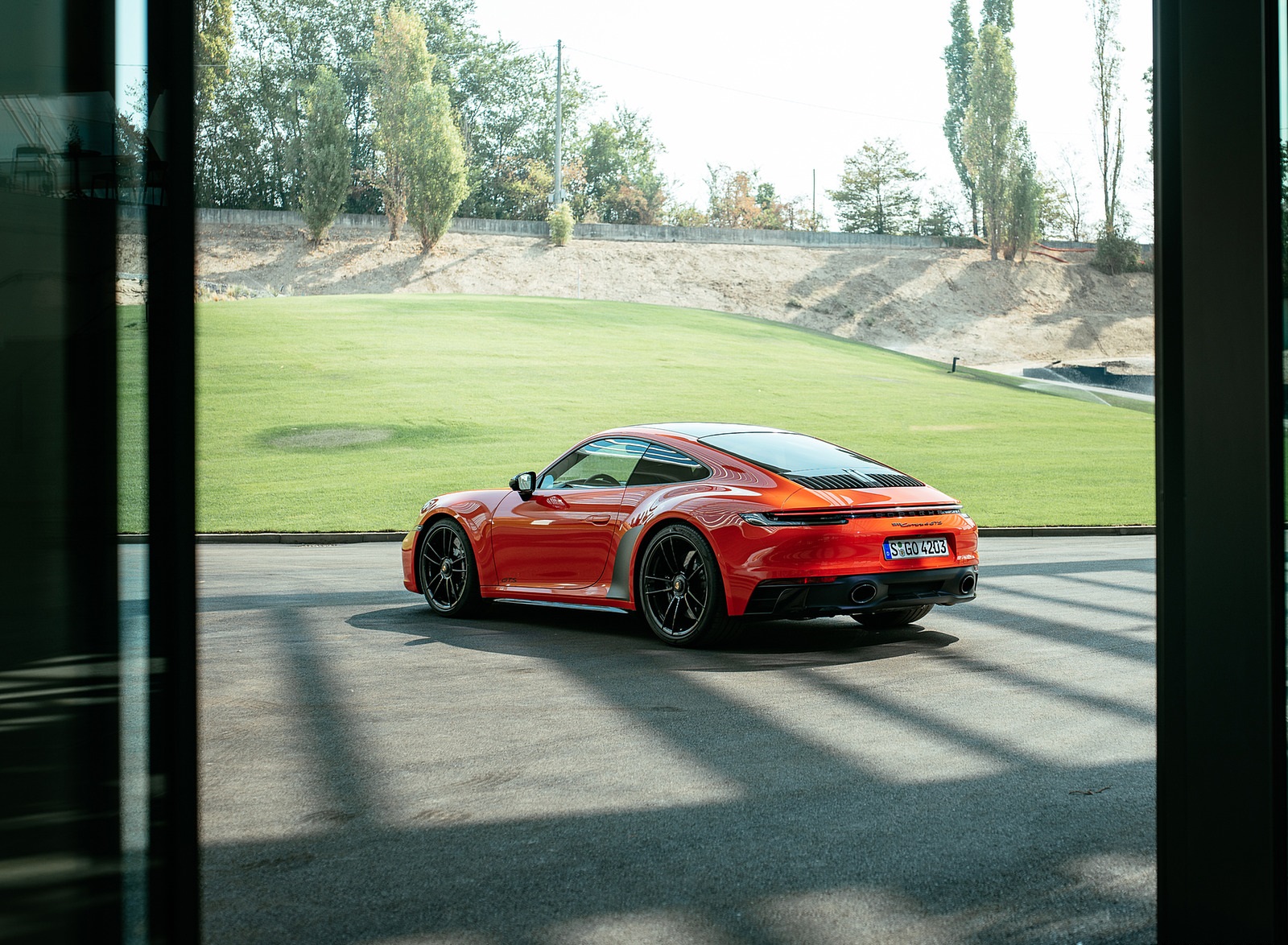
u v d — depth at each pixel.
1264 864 1.82
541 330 41.69
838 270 59.12
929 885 2.76
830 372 38.09
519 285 55.06
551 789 3.59
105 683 1.34
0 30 1.27
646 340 41.50
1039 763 3.87
